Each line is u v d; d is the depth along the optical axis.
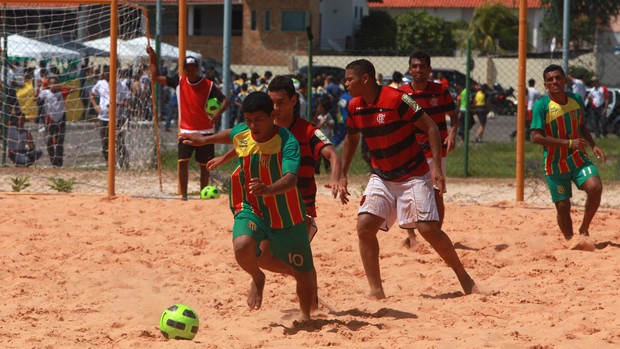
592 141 13.08
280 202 7.98
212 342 7.76
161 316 8.57
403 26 72.69
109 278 10.88
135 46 25.17
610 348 7.57
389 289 10.42
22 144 24.41
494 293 9.95
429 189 9.62
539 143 12.79
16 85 26.14
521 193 17.73
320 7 69.50
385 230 9.86
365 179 22.97
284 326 8.55
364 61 9.41
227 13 25.39
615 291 9.96
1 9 31.19
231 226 14.52
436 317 8.87
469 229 14.62
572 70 36.06
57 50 29.73
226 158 8.30
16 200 17.34
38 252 12.49
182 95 17.39
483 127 34.03
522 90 17.50
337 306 9.48
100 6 27.34
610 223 15.26
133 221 15.05
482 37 65.31
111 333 8.21
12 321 8.66
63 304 9.57
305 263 8.19
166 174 22.81
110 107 17.75
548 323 8.52
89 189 20.17
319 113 24.84
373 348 7.53
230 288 10.41
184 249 12.82
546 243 13.30
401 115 9.43
